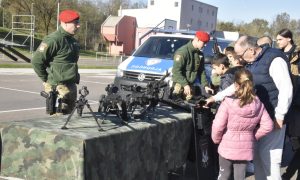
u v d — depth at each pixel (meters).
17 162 3.56
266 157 4.36
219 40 10.20
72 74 4.78
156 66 8.63
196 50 5.91
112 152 3.47
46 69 4.79
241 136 3.98
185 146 4.62
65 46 4.76
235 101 3.90
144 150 3.87
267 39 4.43
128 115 4.10
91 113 4.12
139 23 53.12
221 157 4.09
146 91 4.35
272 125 4.01
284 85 4.14
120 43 52.62
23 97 11.82
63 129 3.50
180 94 5.64
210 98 4.65
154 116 4.41
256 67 4.27
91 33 64.19
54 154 3.36
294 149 5.25
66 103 4.74
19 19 53.59
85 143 3.22
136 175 3.80
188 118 4.60
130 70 8.70
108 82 17.98
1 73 18.48
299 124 5.02
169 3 50.53
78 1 61.75
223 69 4.82
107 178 3.44
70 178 3.29
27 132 3.50
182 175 4.86
